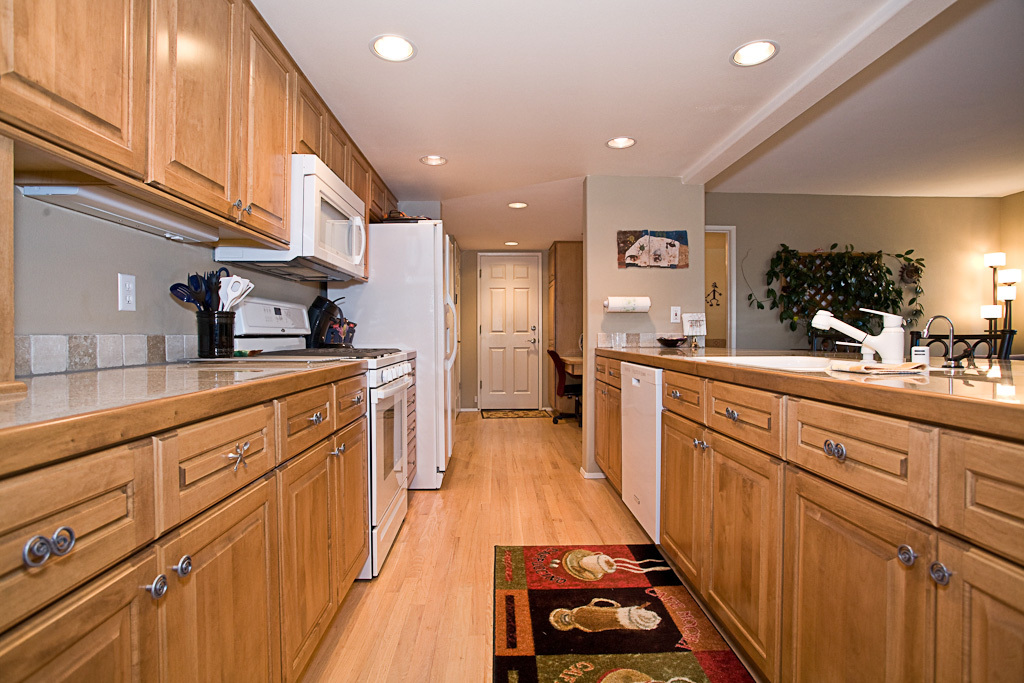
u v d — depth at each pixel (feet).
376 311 9.91
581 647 5.04
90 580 2.01
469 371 21.31
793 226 14.40
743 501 4.45
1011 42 6.69
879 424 2.86
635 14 5.23
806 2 5.07
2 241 2.67
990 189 13.87
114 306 4.66
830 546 3.29
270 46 5.46
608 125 8.13
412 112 7.52
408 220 11.12
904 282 14.49
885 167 12.01
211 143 4.34
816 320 5.02
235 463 3.13
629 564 6.88
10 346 2.70
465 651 4.99
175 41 3.82
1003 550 2.13
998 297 13.79
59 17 2.77
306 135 6.50
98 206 4.05
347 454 5.45
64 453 1.86
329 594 4.86
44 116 2.67
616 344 11.13
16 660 1.65
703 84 6.75
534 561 6.96
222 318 5.84
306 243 6.17
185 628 2.60
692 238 11.16
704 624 5.45
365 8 5.09
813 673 3.46
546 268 21.45
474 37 5.62
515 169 10.31
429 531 8.02
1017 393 2.52
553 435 15.81
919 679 2.56
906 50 6.91
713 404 5.15
